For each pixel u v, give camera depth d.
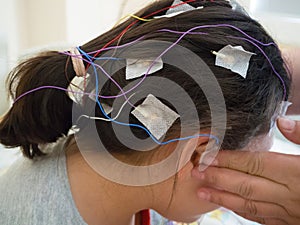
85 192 0.59
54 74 0.55
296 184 0.55
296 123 0.58
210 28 0.53
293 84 0.68
